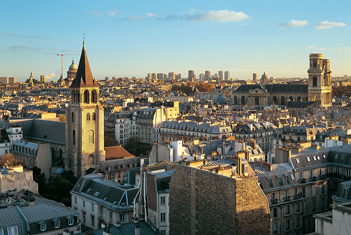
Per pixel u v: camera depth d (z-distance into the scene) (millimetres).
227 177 146500
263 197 149500
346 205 128875
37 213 194250
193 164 194000
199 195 159000
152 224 192875
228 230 146125
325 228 130375
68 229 180375
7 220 186250
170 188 175375
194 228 162000
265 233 150625
